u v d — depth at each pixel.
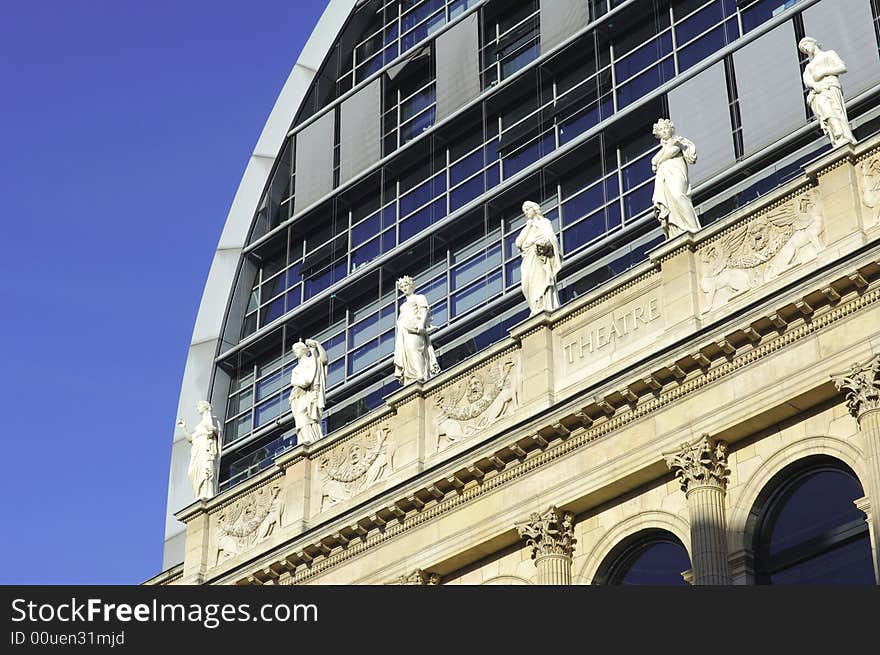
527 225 50.88
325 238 72.31
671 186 47.84
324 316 70.75
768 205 45.62
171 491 73.00
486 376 50.19
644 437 45.81
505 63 67.81
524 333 49.41
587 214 62.38
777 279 44.84
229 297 74.06
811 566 42.97
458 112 67.50
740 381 44.47
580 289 61.28
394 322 67.81
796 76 57.75
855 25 56.56
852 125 55.06
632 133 62.31
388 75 71.38
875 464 41.38
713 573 43.41
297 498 53.56
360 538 51.03
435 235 66.94
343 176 71.19
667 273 46.84
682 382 45.41
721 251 46.22
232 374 73.69
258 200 74.62
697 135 59.62
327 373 69.50
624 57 63.62
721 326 44.47
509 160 66.25
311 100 74.62
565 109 64.62
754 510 44.00
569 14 65.19
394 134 71.00
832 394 43.19
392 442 51.75
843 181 44.38
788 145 57.19
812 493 43.59
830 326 43.25
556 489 47.12
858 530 42.34
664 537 46.12
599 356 47.81
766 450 44.16
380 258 68.44
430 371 52.91
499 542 48.22
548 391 48.31
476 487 48.84
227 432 72.62
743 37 59.56
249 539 54.56
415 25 72.00
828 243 44.16
